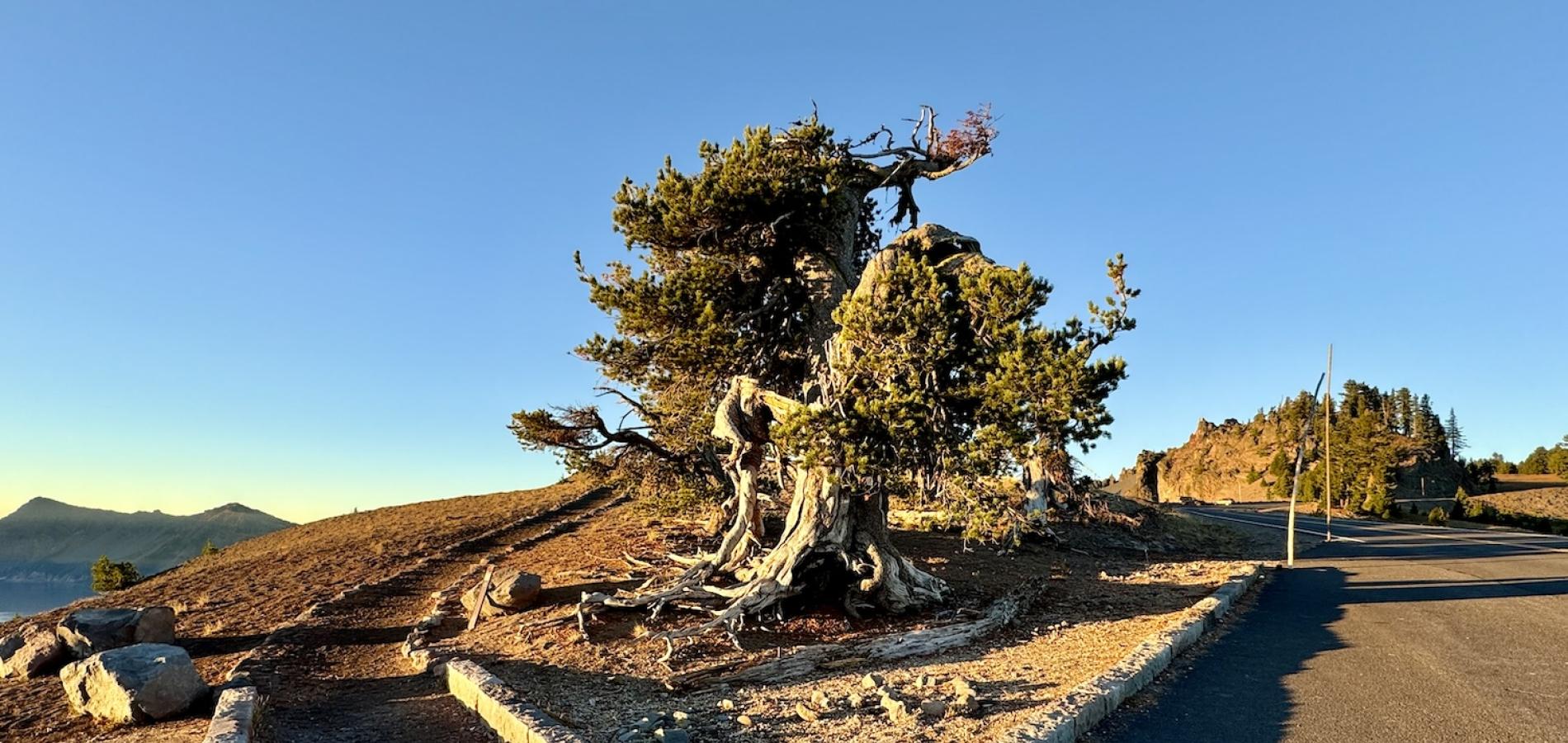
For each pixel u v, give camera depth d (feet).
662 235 59.36
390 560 93.15
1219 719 26.99
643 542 85.51
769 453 59.52
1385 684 31.83
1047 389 42.14
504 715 29.22
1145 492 272.92
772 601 49.32
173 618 50.80
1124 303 42.52
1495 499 303.07
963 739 24.56
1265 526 151.43
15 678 44.47
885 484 47.93
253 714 29.25
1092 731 25.62
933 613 52.70
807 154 56.70
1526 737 24.77
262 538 146.72
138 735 30.60
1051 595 59.82
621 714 30.83
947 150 60.39
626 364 59.72
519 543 99.50
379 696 38.01
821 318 57.57
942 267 51.13
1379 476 248.73
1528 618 47.85
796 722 28.30
